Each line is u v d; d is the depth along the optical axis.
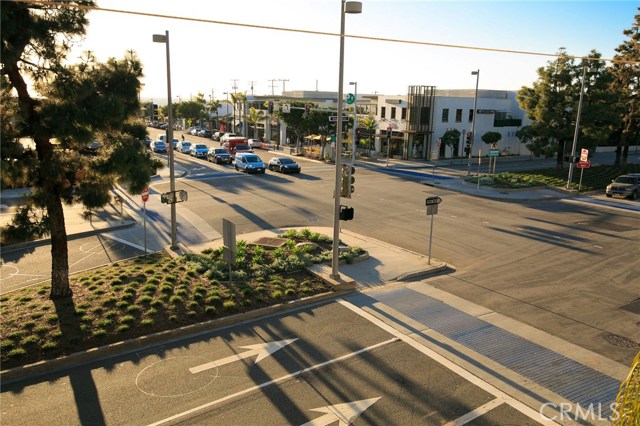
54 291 12.59
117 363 9.94
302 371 9.73
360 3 12.99
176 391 8.96
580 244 19.88
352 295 14.05
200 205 27.11
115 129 11.88
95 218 23.53
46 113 10.74
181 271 15.11
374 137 59.16
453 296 14.07
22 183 11.81
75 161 12.23
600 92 38.88
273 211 25.72
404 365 10.04
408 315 12.63
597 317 12.64
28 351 9.92
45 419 8.08
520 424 8.16
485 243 19.97
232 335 11.31
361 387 9.18
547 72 39.91
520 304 13.49
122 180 12.10
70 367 9.73
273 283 14.35
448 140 53.41
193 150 53.53
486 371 9.86
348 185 14.50
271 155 56.75
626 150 45.78
